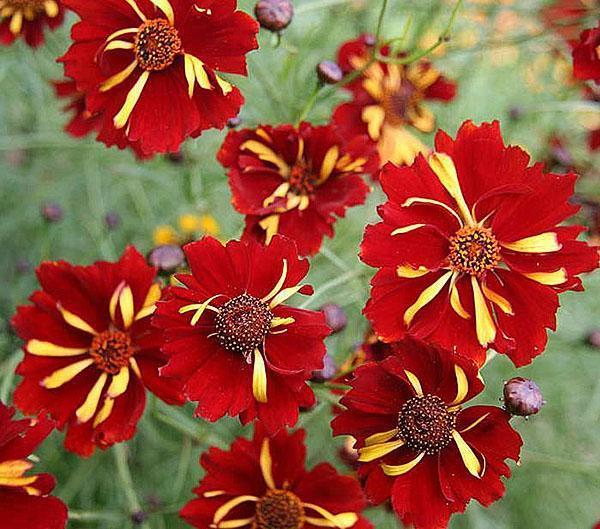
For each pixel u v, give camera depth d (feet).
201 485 0.79
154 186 1.26
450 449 0.69
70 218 1.26
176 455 1.11
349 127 0.98
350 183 0.82
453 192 0.71
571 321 1.21
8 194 1.29
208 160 1.13
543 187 0.72
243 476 0.79
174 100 0.76
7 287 1.19
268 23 0.85
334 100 1.07
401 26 1.30
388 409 0.70
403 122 1.03
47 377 0.76
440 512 0.69
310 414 0.88
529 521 1.20
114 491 1.09
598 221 1.08
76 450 0.76
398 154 1.01
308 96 1.06
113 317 0.78
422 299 0.69
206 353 0.68
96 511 1.06
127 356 0.77
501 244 0.72
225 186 1.13
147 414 1.00
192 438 0.97
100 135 0.79
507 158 0.72
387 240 0.69
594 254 0.71
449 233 0.72
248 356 0.68
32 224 1.25
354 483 0.78
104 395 0.77
